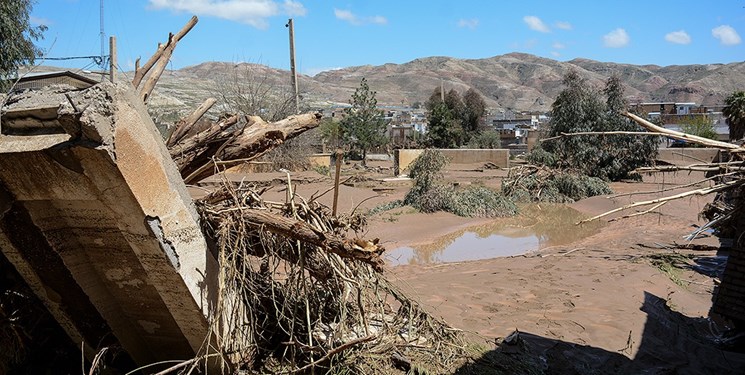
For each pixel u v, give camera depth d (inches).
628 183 1236.5
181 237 191.9
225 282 213.6
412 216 758.5
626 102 1328.7
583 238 657.6
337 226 237.5
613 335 318.3
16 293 214.2
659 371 277.7
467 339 280.5
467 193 849.5
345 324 233.6
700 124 1720.0
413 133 2373.3
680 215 778.2
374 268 204.8
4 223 187.9
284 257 232.1
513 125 3316.9
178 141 249.8
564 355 286.7
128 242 188.5
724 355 313.7
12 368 223.1
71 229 195.2
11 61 694.5
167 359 231.8
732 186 304.2
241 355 221.5
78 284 205.6
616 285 422.0
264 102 1053.8
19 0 694.5
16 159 172.2
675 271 485.1
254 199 232.4
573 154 1291.8
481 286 413.4
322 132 1856.5
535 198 969.5
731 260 335.3
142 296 208.7
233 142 247.4
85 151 164.6
